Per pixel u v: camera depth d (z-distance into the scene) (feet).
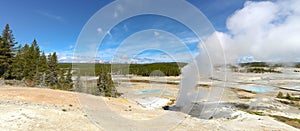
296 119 58.03
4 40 101.55
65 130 25.61
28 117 28.81
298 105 81.00
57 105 41.34
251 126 39.55
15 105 35.73
